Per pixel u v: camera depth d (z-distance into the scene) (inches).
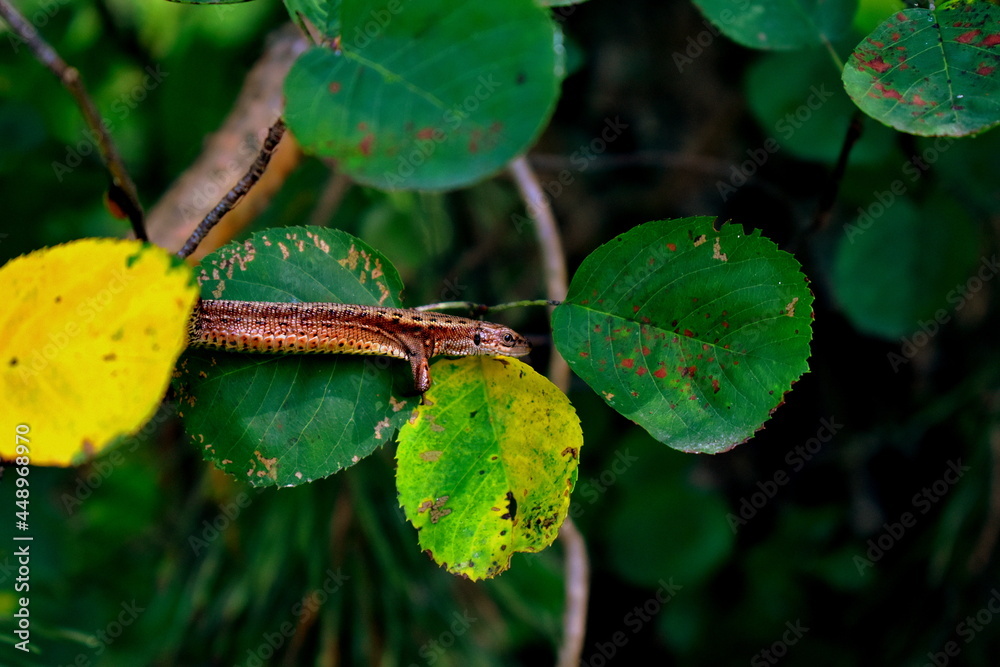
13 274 13.9
